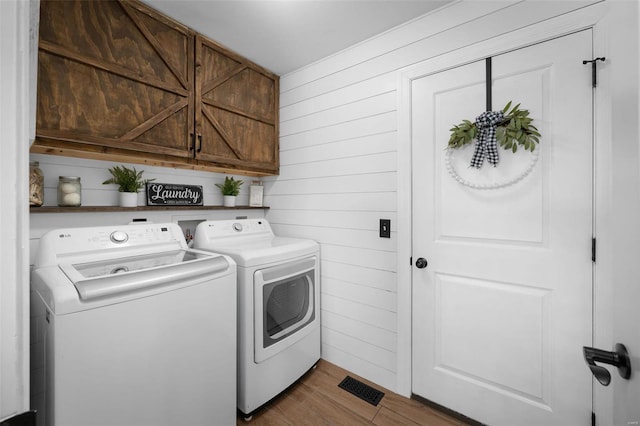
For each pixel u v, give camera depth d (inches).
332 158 80.5
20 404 15.5
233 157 78.2
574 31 48.3
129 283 40.9
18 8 15.5
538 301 52.5
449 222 62.1
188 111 66.7
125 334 40.6
